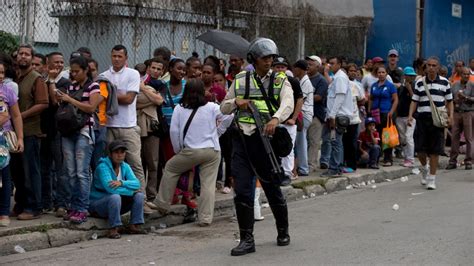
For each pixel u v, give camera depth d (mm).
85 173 7820
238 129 7020
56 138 8250
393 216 8898
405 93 13266
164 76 9422
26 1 10492
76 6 11586
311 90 11273
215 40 10664
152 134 8969
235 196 7074
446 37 18422
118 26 11875
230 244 7566
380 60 13398
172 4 12359
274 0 14211
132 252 7270
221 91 9977
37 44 11375
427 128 11125
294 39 15094
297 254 6957
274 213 7320
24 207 8070
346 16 17047
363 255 6828
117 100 8172
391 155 13375
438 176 12781
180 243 7672
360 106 12781
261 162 7020
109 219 7848
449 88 11156
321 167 12477
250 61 7102
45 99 7914
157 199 8422
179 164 8359
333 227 8289
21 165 7977
